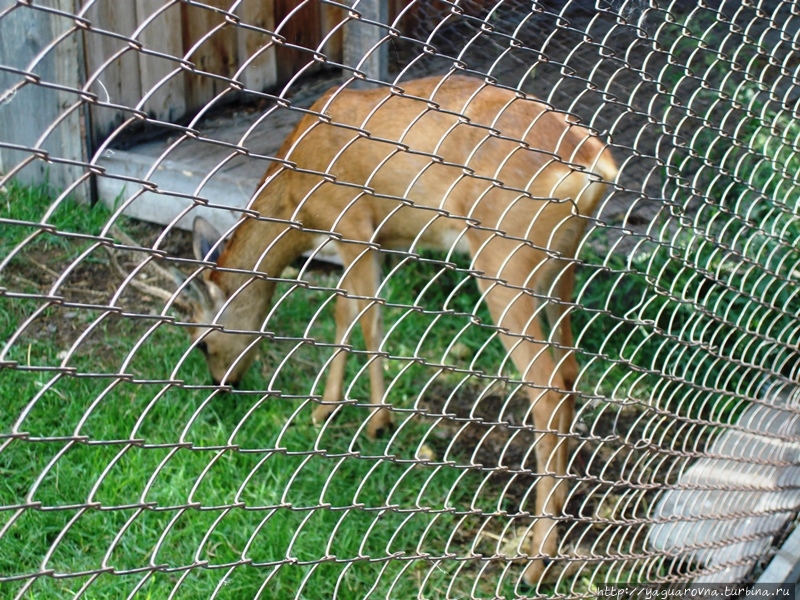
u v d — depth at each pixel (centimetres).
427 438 388
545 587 313
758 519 304
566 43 510
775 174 364
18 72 110
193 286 373
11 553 289
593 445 385
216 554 299
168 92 539
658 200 248
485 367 436
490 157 346
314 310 464
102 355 404
